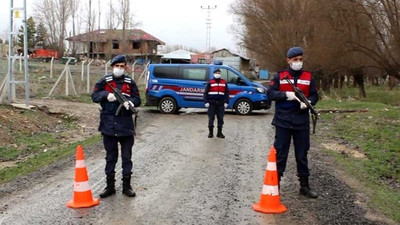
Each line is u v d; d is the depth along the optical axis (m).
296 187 6.78
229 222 5.25
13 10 14.05
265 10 41.56
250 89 16.83
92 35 67.88
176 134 11.96
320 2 33.34
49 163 8.27
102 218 5.32
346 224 5.22
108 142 6.13
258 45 45.75
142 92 26.91
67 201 5.96
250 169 7.97
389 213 5.65
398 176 7.84
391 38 30.23
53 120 13.44
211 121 11.40
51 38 66.62
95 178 7.16
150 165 8.14
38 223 5.15
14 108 13.51
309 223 5.24
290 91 5.95
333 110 17.91
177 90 16.83
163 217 5.38
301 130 6.05
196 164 8.29
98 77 27.33
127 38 71.25
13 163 8.52
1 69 19.52
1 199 6.05
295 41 38.69
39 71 30.20
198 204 5.89
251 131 12.74
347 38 32.59
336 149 10.20
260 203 5.72
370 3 30.30
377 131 12.27
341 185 6.91
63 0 65.38
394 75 32.31
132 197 6.16
